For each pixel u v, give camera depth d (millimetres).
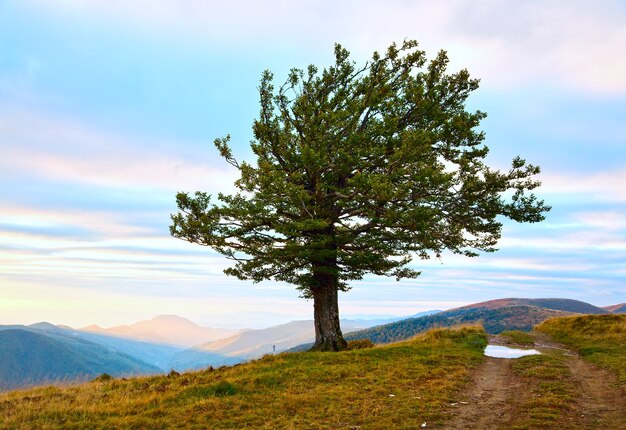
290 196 23250
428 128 25875
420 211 21859
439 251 25422
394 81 26906
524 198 23609
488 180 23500
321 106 25469
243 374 18203
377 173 24797
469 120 25391
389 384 16062
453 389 15328
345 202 24562
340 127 25234
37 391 17062
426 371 18156
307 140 24750
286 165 26000
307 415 12617
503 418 12000
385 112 26391
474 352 22984
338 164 25031
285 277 25203
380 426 11344
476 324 33500
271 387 15953
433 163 24531
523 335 31844
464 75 26125
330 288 25172
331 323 24781
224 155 25625
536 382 16188
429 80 25984
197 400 14203
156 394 15266
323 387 15789
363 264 25000
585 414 12109
